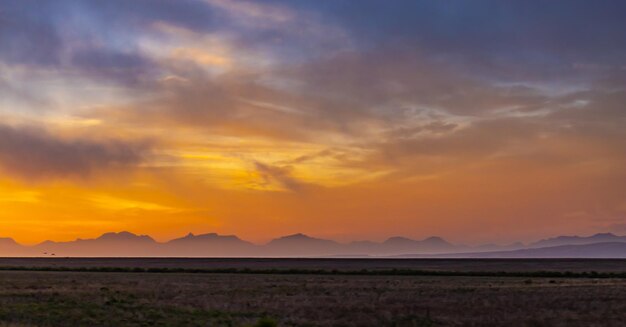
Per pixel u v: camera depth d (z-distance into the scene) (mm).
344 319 42375
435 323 40844
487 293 65000
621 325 39688
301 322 40594
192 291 66125
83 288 69438
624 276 108312
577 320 42062
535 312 46625
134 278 96375
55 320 41594
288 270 124500
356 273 118188
